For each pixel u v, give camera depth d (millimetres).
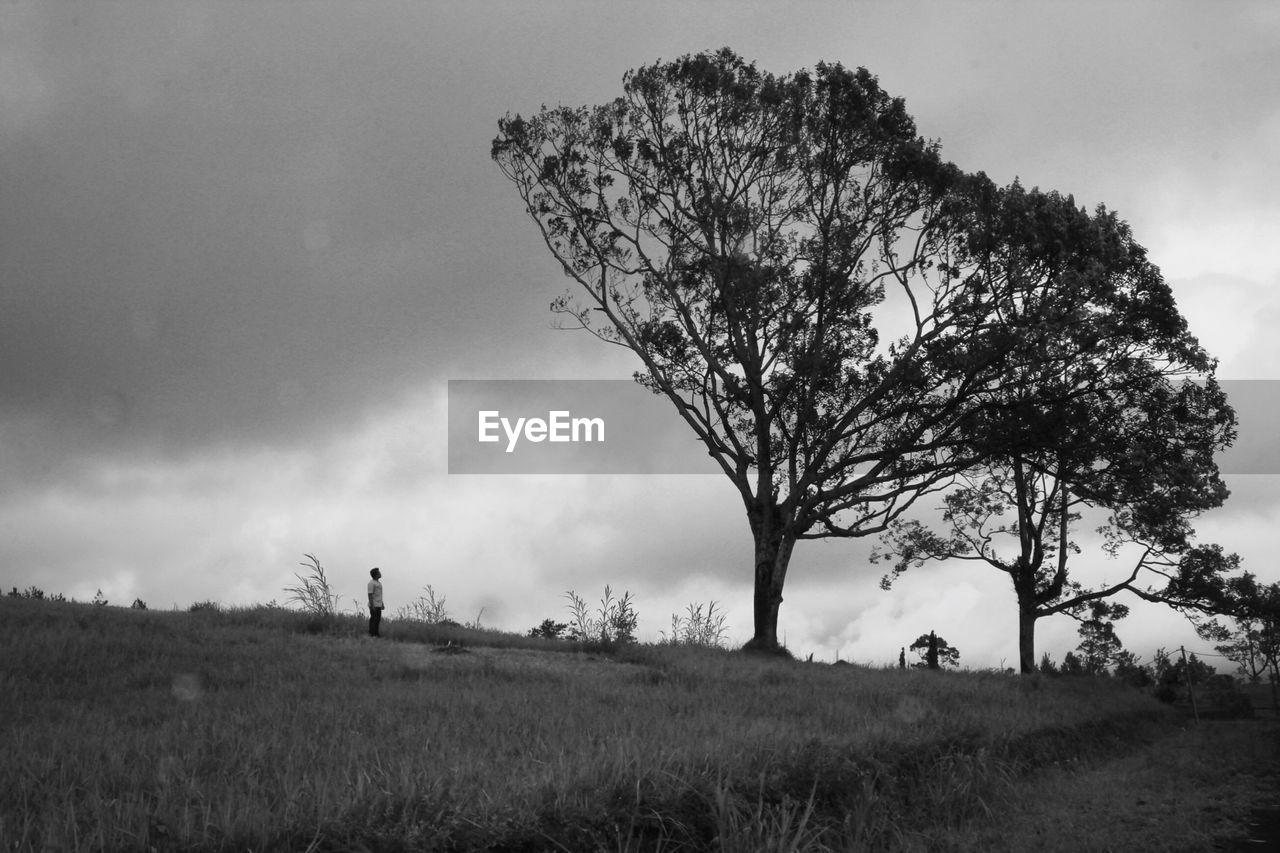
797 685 22297
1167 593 44281
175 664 18922
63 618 24078
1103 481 38219
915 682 25828
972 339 34812
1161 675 57062
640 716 14305
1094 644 72688
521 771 9531
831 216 36406
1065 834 11094
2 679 15969
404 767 8859
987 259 34656
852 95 35062
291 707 14156
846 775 11414
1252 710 51188
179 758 9727
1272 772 18391
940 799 12016
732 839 8773
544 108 38188
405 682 18344
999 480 46750
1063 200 35031
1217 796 14945
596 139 37312
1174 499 38594
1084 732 22172
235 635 24141
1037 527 46531
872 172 36094
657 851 8305
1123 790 14992
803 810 10234
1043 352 34656
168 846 6871
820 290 35844
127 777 8828
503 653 25656
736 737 12180
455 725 12617
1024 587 46594
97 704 14258
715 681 21734
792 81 36000
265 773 9102
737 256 35438
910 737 14016
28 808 7863
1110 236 35688
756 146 36188
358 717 12977
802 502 37406
